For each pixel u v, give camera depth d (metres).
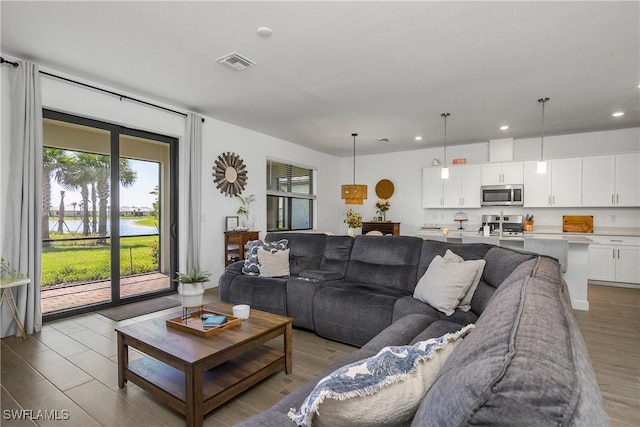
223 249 5.07
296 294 3.15
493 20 2.38
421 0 2.16
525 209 6.10
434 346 0.92
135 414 1.86
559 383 0.49
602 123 5.05
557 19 2.36
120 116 3.82
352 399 0.76
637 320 3.48
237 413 1.88
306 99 4.05
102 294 3.93
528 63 3.06
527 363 0.53
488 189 6.05
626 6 2.20
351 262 3.45
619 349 2.75
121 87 3.69
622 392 2.11
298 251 3.84
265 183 5.85
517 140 6.13
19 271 2.94
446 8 2.24
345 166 8.15
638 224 5.29
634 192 5.05
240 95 3.94
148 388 1.95
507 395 0.48
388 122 5.05
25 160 2.97
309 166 7.09
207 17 2.36
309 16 2.34
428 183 6.71
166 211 4.67
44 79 3.21
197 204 4.57
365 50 2.83
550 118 4.80
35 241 3.06
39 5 2.22
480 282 2.46
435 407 0.58
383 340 1.66
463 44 2.72
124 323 3.31
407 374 0.82
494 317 0.81
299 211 7.02
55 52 2.89
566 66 3.11
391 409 0.78
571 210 5.75
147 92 3.85
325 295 2.98
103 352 2.63
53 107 3.28
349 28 2.49
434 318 2.15
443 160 6.84
